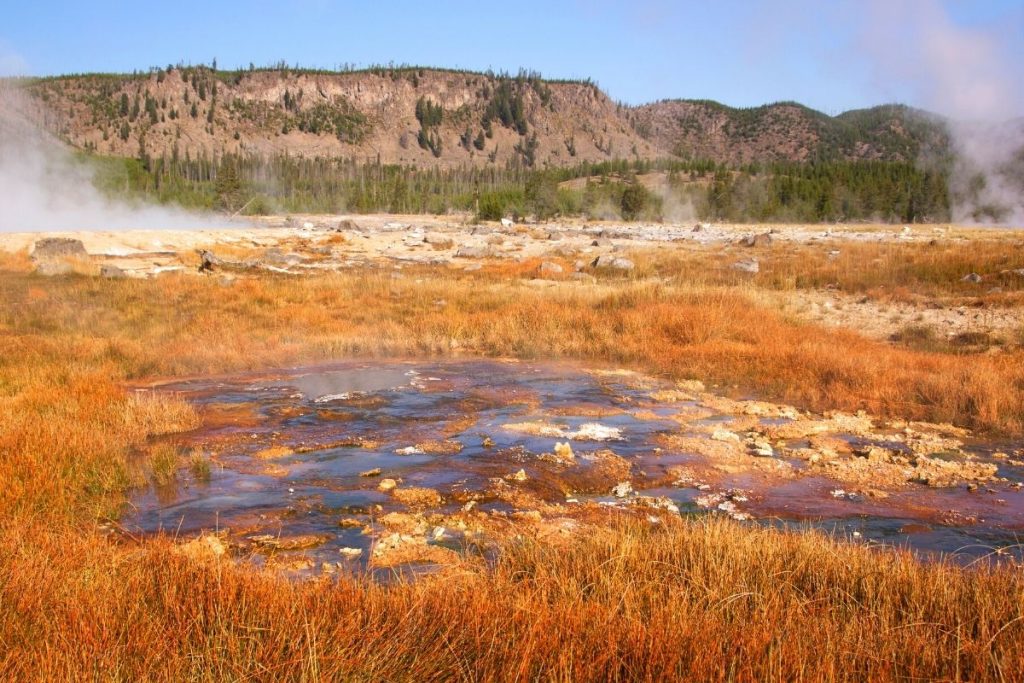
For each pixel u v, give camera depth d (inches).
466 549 222.8
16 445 284.2
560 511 264.5
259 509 262.8
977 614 160.7
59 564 178.2
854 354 514.9
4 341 525.0
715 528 210.4
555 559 190.5
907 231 1982.0
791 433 373.4
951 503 277.7
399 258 1166.3
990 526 255.4
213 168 5315.0
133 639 141.4
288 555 221.5
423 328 637.9
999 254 970.7
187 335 588.1
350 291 821.9
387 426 376.8
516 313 675.4
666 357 542.3
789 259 1093.8
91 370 462.6
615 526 242.7
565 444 333.1
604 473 305.1
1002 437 373.4
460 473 303.3
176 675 130.3
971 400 414.6
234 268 1002.1
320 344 581.0
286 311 694.5
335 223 2390.5
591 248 1263.5
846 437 369.1
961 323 650.8
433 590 168.1
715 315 631.2
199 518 253.6
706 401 439.8
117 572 180.2
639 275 994.1
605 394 454.6
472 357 577.3
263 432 364.2
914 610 165.2
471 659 142.3
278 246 1246.3
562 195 3393.2
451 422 384.8
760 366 504.4
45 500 248.1
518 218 2783.0
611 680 135.3
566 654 137.7
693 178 5546.3
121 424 351.3
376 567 211.2
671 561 191.2
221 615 151.5
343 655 137.2
